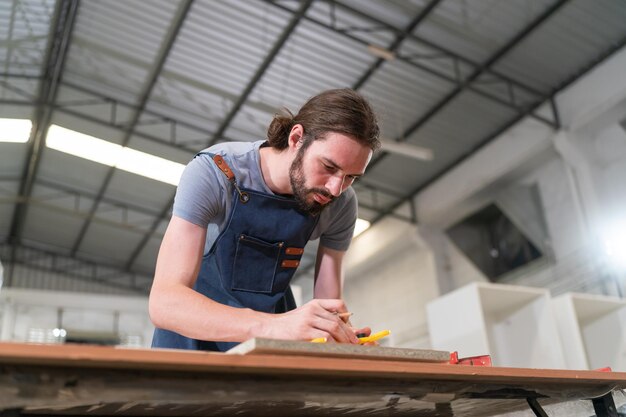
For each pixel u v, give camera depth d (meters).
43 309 10.67
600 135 7.18
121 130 9.15
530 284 7.91
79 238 12.78
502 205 8.40
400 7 6.37
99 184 10.73
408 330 9.62
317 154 1.34
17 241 13.45
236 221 1.46
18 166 10.72
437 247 9.35
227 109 8.34
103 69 8.22
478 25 6.46
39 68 8.41
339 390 0.96
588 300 4.41
